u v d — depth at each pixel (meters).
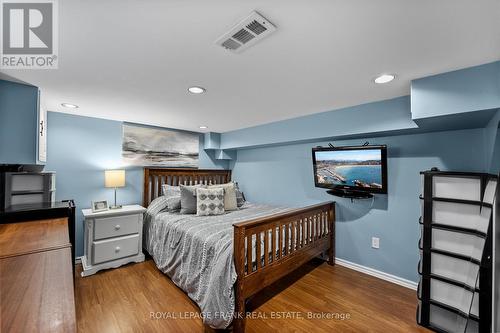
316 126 2.87
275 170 3.91
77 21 1.09
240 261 1.77
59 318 0.67
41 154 2.13
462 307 1.71
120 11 1.02
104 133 3.26
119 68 1.61
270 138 3.42
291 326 1.88
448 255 1.80
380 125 2.34
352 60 1.49
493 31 1.15
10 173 2.04
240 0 0.95
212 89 2.04
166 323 1.90
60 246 1.25
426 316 1.87
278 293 2.39
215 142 4.30
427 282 1.88
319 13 1.03
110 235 2.87
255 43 1.29
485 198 1.63
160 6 0.99
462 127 2.11
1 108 1.78
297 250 2.46
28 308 0.71
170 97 2.27
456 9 0.99
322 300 2.26
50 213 1.95
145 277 2.68
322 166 3.08
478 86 1.53
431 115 1.70
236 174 4.64
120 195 3.41
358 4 0.97
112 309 2.07
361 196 2.80
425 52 1.38
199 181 4.27
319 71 1.66
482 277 1.57
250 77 1.78
